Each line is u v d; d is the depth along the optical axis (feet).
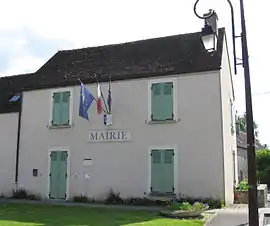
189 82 49.49
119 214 40.37
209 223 34.76
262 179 95.30
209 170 46.68
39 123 58.70
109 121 52.75
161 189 48.80
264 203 48.65
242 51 26.84
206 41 29.96
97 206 47.70
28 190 57.72
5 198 57.82
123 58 59.16
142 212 41.86
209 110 47.80
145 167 50.16
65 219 37.11
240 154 85.97
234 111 65.00
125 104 52.80
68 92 57.00
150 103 51.19
